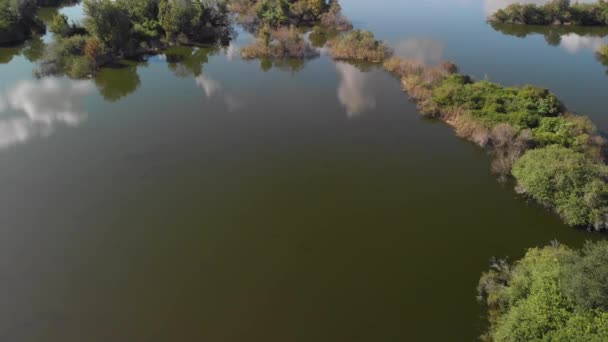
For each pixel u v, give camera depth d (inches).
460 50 3238.2
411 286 1349.7
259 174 1879.9
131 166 1915.6
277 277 1387.8
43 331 1218.6
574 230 1518.2
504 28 3846.0
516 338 1061.1
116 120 2314.2
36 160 1935.3
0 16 3341.5
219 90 2687.0
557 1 3919.8
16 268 1403.8
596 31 3777.1
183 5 3420.3
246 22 3853.3
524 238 1509.6
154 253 1470.2
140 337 1206.3
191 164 1940.2
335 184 1818.4
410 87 2578.7
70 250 1473.9
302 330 1224.2
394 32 3673.7
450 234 1544.0
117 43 3070.9
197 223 1599.4
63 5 4589.1
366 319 1251.8
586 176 1550.2
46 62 2915.8
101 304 1298.0
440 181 1830.7
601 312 1032.2
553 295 1107.9
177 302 1306.6
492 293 1262.3
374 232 1562.5
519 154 1841.8
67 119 2310.5
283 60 3159.5
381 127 2247.8
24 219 1594.5
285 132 2208.4
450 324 1227.9
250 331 1222.9
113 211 1647.4
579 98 2476.6
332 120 2324.1
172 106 2480.3
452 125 2235.5
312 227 1588.3
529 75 2787.9
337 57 3152.1
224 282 1369.3
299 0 4040.4
